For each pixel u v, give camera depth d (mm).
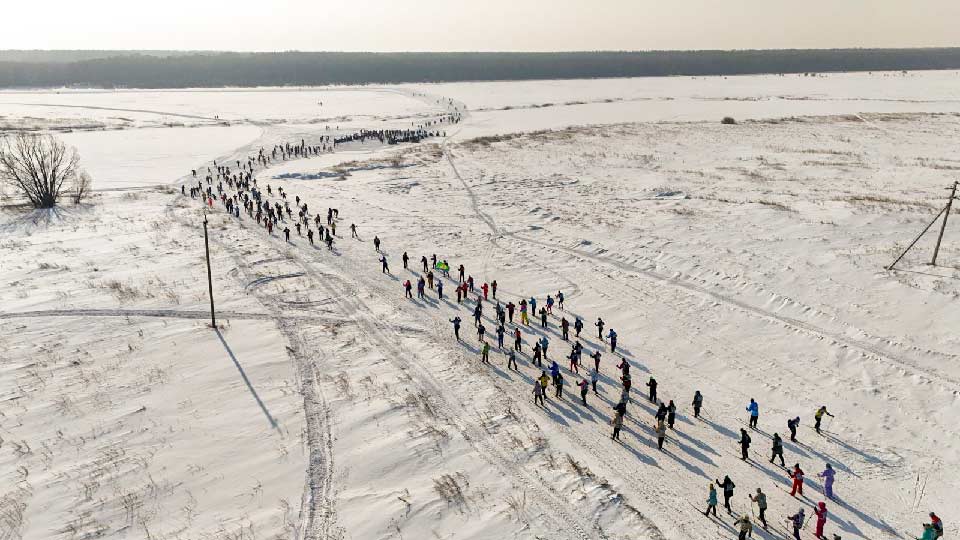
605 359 23641
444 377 21500
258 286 30172
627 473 16562
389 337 24922
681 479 16453
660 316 27234
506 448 17203
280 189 53281
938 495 15938
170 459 16203
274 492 14984
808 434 18766
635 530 14047
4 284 29547
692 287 30188
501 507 14570
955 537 14398
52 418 17984
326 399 19422
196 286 29625
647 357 23766
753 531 14461
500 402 19844
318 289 30172
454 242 38406
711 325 26188
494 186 54938
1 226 42188
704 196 48656
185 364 21531
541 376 20250
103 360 21719
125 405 18766
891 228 37344
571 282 31453
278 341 23734
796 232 37312
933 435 18438
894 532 14633
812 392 21016
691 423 19391
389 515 14117
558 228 40781
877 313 26125
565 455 17109
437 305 28766
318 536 13461
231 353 22531
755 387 21500
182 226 41781
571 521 14227
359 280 31750
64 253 35062
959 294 27031
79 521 13836
